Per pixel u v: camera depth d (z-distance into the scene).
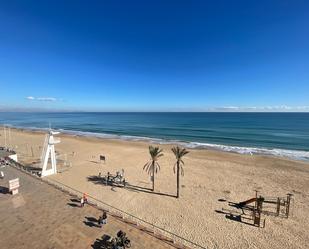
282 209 28.17
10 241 18.02
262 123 166.88
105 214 20.95
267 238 21.75
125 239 17.09
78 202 25.28
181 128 135.62
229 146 74.25
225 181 38.47
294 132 109.44
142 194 32.03
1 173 33.25
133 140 88.62
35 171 41.84
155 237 18.89
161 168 45.91
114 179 36.53
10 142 79.25
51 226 20.25
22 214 22.39
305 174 42.84
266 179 39.78
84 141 82.94
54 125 168.50
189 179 39.16
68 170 43.06
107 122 199.25
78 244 17.67
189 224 24.02
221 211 27.27
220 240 21.25
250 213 26.88
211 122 183.75
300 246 20.55
